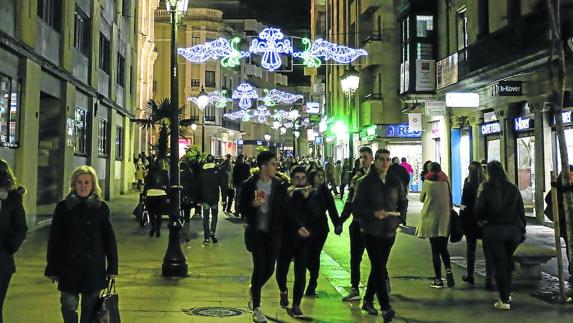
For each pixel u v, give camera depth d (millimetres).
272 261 7031
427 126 25531
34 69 15344
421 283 9312
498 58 17172
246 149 86062
